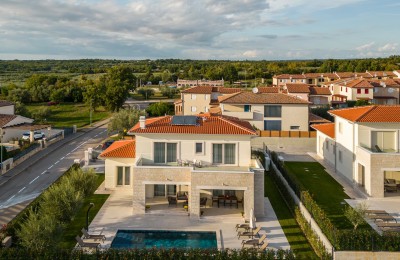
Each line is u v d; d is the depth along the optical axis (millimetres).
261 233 27344
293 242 25859
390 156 34375
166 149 32719
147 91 138500
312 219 26609
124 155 37250
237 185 29625
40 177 42750
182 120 34188
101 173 43531
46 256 20906
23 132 67125
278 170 41344
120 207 32438
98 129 81875
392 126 37219
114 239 26203
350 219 26469
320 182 40469
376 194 34656
